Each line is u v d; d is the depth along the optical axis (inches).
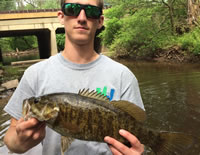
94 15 24.8
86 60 26.1
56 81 25.0
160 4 228.4
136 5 230.7
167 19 239.0
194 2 211.8
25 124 18.8
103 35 293.4
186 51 194.4
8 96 109.4
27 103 20.1
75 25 24.4
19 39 638.5
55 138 24.5
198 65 165.2
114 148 19.9
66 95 20.5
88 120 20.3
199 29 198.7
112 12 274.2
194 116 72.7
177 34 225.9
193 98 89.7
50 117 19.7
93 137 20.6
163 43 218.7
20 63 279.0
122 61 233.1
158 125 68.7
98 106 20.5
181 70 150.3
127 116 21.1
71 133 20.5
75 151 24.1
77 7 24.1
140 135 21.6
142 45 237.6
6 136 23.2
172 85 112.0
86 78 25.2
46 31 354.0
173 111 78.2
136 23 231.9
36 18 308.0
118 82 25.5
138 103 26.8
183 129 64.7
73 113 20.1
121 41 251.4
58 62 26.0
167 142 22.1
